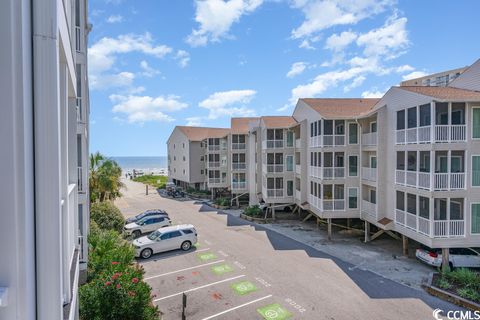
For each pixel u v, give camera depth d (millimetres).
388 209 17375
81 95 9867
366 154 19609
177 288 12984
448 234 13453
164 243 17531
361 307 11273
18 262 2258
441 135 13414
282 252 17781
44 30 2590
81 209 9961
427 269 14914
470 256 14016
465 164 13453
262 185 29656
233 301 11789
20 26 2266
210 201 38344
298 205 25203
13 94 2234
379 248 18422
